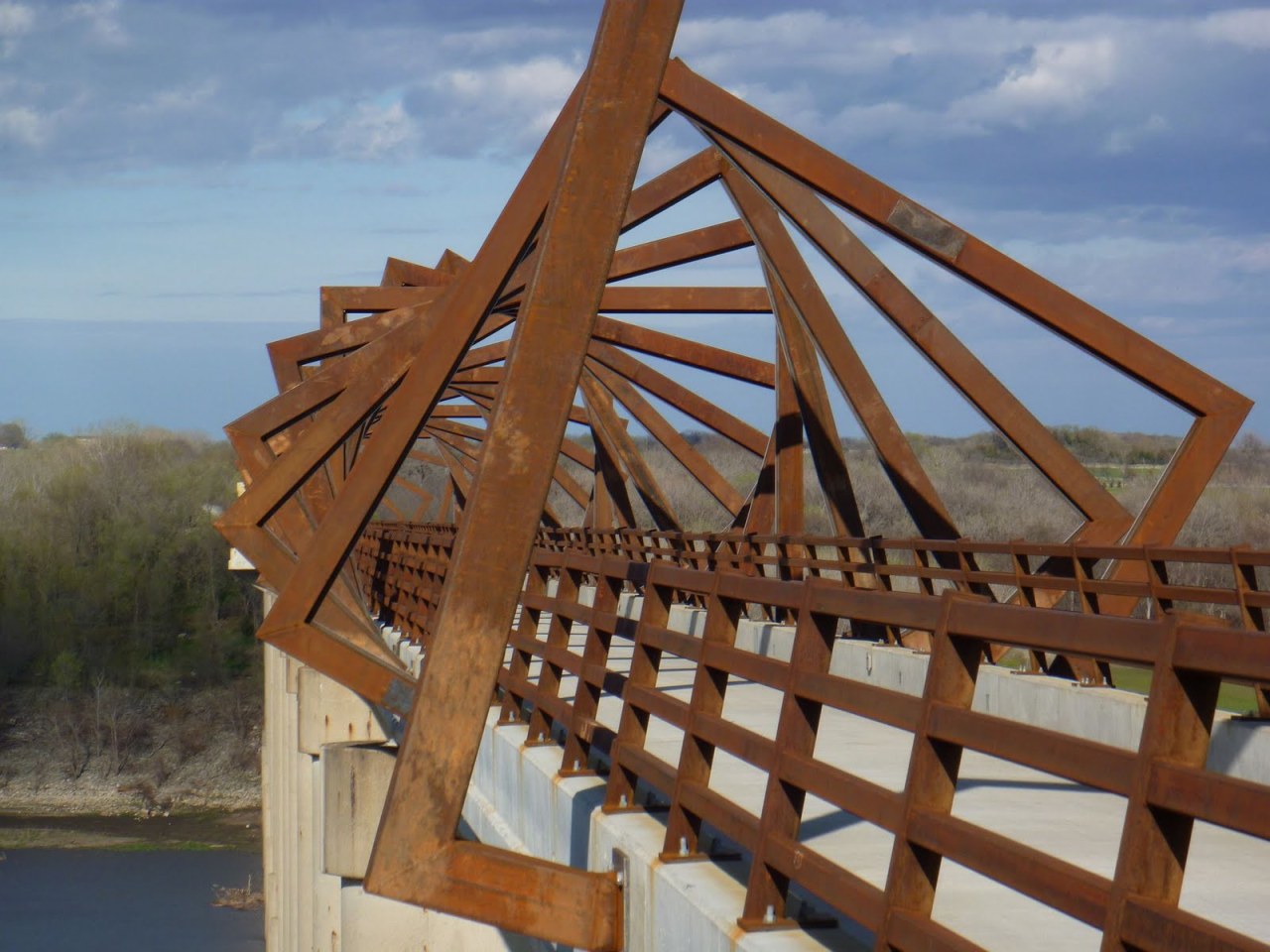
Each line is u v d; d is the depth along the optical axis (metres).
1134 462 60.31
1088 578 12.23
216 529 11.99
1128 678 19.47
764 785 8.35
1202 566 37.59
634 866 5.95
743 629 20.62
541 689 9.14
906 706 4.16
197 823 60.38
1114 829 7.54
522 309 5.59
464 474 48.81
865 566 15.86
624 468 27.83
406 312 18.25
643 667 6.96
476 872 5.70
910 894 3.97
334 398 15.24
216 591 81.38
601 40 5.64
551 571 10.55
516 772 8.99
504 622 5.58
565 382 5.58
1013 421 13.02
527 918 5.87
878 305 13.11
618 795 6.85
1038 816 7.98
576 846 7.16
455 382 30.69
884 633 16.95
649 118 5.64
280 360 18.02
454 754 5.58
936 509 15.09
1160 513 12.23
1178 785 2.87
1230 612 27.41
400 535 24.12
